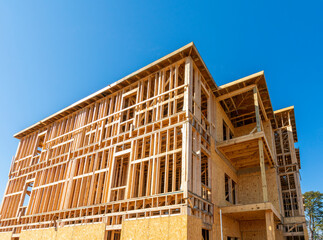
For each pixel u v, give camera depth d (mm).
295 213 29438
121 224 17156
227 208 18797
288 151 30297
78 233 19062
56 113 28531
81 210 19953
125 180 22734
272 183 24688
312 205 52031
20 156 31375
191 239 14312
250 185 25281
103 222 18109
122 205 18047
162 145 21656
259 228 21844
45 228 21719
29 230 22891
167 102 19625
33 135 31812
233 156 23344
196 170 17594
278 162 30172
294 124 32344
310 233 50438
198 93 20594
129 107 22078
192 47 19641
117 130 22016
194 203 16141
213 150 21062
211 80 22641
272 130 30062
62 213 21375
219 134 23172
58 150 26766
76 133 25547
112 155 21234
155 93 20922
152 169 17859
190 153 16812
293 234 23844
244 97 24391
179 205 15172
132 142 20078
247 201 24656
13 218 25672
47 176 25406
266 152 22391
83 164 23344
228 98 24625
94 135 24516
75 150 24297
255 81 22141
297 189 26047
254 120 29109
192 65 20328
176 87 19766
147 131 20094
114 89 24406
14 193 28156
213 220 17969
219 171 21375
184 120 18000
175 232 14477
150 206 17578
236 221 22375
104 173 21547
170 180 28078
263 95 24031
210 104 22703
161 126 19016
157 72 21734
